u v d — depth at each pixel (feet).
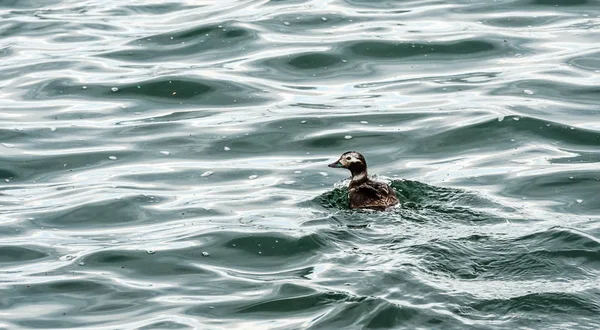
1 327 42.34
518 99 67.36
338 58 75.31
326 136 63.52
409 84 70.90
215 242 49.32
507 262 43.52
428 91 69.62
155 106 69.26
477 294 40.83
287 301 42.86
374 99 68.69
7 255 49.29
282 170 59.00
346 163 54.39
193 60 75.97
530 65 72.84
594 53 74.18
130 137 64.44
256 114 67.10
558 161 58.65
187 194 56.03
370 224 48.88
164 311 43.19
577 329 38.11
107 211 54.13
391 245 46.03
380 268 43.65
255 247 48.44
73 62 76.28
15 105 69.31
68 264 48.14
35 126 66.18
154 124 66.23
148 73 73.72
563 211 51.31
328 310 41.24
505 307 39.75
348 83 71.56
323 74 73.20
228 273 46.32
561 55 74.18
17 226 52.60
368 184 53.06
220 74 73.20
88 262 48.26
